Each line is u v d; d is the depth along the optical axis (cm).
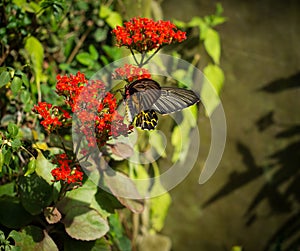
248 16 534
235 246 541
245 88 535
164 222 531
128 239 455
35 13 412
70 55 450
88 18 454
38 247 337
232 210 539
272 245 547
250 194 541
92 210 346
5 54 412
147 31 303
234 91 533
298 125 545
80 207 346
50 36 440
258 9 537
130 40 306
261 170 542
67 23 447
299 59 544
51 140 362
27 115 411
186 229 534
